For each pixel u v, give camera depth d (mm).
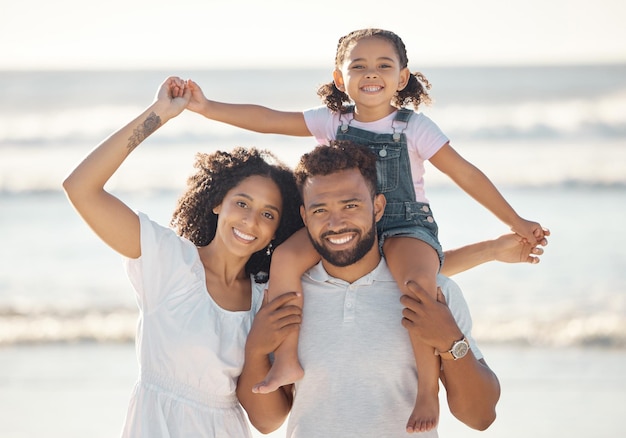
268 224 3973
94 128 33250
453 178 4363
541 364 9367
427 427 3523
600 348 9938
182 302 3814
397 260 3854
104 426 7648
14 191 20750
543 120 31953
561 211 17812
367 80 4328
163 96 4039
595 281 12484
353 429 3582
